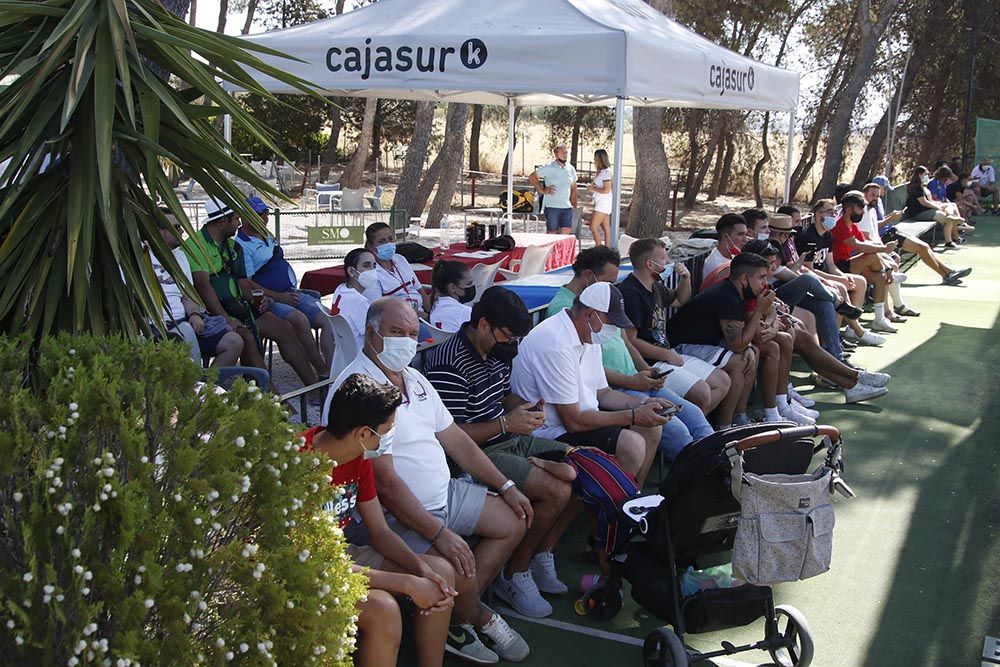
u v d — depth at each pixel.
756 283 6.20
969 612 4.42
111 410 2.34
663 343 6.23
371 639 3.09
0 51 3.43
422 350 4.77
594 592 4.26
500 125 40.19
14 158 3.12
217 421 2.48
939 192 20.94
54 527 2.22
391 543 3.38
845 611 4.41
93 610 2.16
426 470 3.75
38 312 3.27
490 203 27.39
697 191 30.28
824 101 32.94
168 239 5.94
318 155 32.94
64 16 3.24
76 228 3.07
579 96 11.54
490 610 3.90
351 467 3.34
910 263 15.40
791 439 3.60
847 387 7.82
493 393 4.39
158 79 3.43
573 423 4.71
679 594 3.74
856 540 5.20
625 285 6.05
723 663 3.96
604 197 15.05
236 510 2.50
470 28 6.48
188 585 2.31
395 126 36.75
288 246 15.09
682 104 10.35
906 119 34.03
